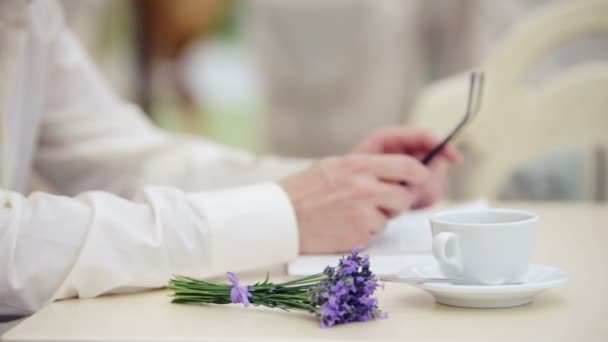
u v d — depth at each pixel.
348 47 4.32
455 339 1.19
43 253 1.35
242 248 1.43
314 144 4.51
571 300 1.31
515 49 2.44
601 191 2.43
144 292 1.40
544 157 3.53
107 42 5.36
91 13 5.06
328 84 4.39
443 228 1.31
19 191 1.72
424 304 1.31
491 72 2.45
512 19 4.11
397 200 1.53
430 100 2.48
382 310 1.29
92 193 1.42
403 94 4.37
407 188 1.55
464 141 2.46
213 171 1.93
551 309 1.28
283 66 4.43
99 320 1.27
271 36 4.43
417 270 1.36
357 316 1.24
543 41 2.43
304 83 4.42
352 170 1.52
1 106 1.61
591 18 2.39
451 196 3.35
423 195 1.80
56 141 1.94
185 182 1.92
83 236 1.37
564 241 1.64
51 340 1.20
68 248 1.36
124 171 1.93
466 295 1.27
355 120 4.40
